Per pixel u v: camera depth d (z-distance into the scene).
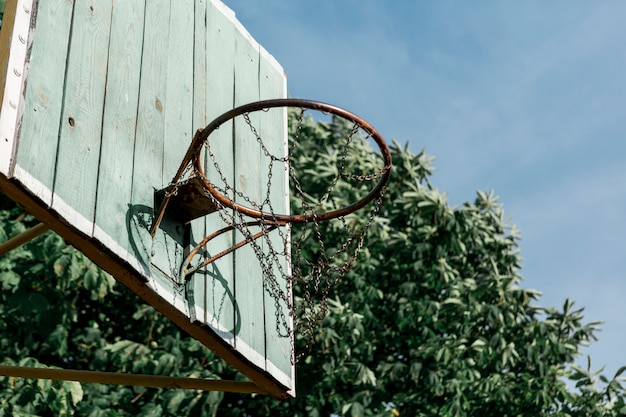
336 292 12.16
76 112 4.47
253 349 5.38
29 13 4.36
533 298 11.86
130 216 4.66
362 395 11.12
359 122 5.07
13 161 4.03
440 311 11.81
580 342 11.78
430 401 11.47
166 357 10.52
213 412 10.41
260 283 5.66
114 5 5.02
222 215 5.27
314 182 12.58
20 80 4.20
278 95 6.52
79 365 10.98
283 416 11.54
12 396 9.35
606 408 11.16
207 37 5.90
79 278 10.03
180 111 5.34
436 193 12.12
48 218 4.21
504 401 11.05
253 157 5.99
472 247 12.59
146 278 4.64
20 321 10.22
